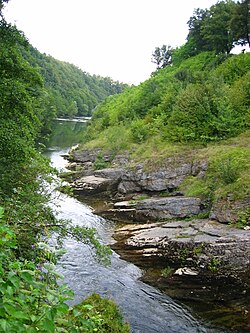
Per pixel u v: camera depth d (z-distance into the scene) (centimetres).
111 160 3133
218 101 2625
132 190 2328
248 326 959
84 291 1141
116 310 749
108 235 1698
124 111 4756
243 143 2223
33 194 1009
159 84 5091
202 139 2464
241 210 1530
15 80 1202
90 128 5388
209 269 1286
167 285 1212
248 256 1288
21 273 287
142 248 1506
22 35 1264
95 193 2523
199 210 1788
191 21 6362
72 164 3578
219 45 5366
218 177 1845
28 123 1251
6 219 704
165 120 3238
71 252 1430
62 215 1969
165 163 2228
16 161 1078
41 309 287
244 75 3316
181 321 990
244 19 4569
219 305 1075
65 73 16275
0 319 240
